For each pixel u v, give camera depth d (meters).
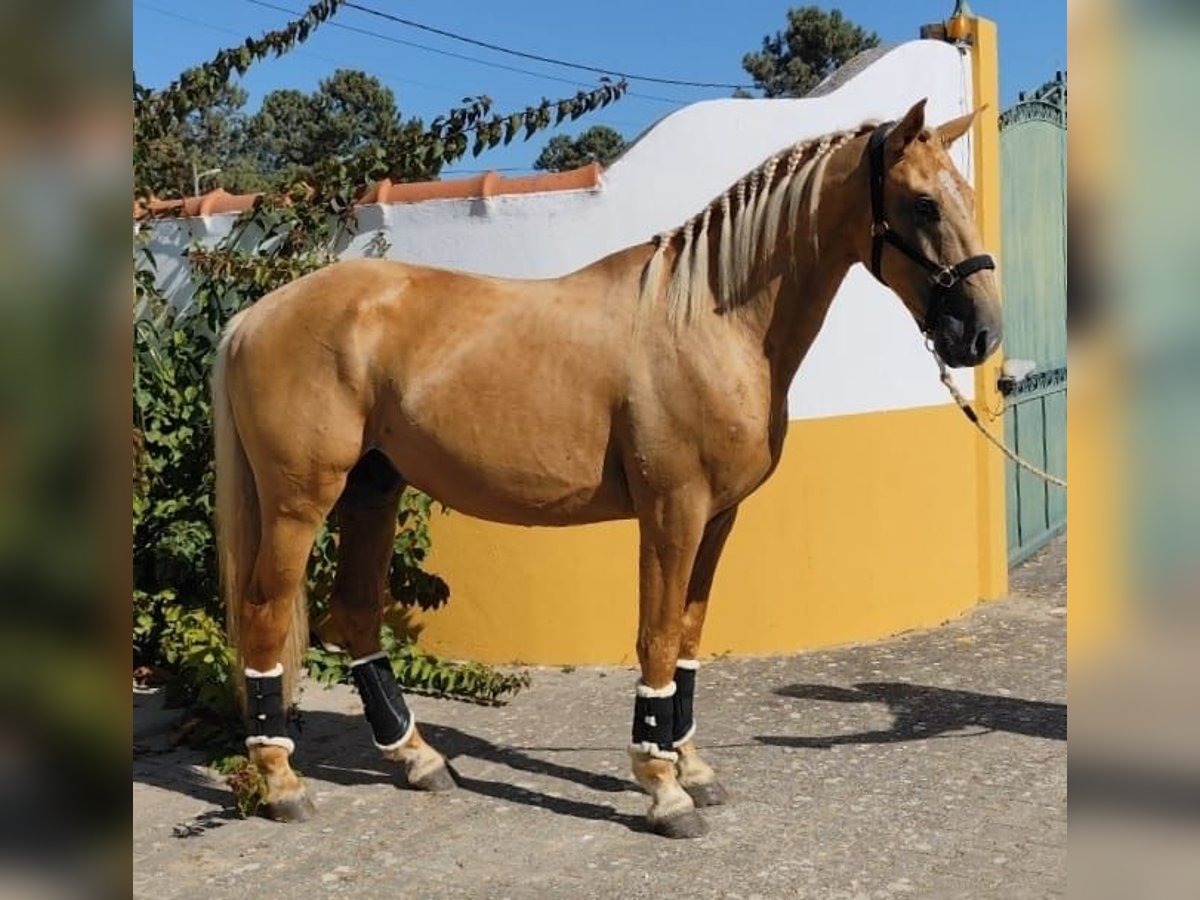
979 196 6.02
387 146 5.41
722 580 5.17
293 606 3.51
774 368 3.23
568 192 4.97
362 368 3.35
